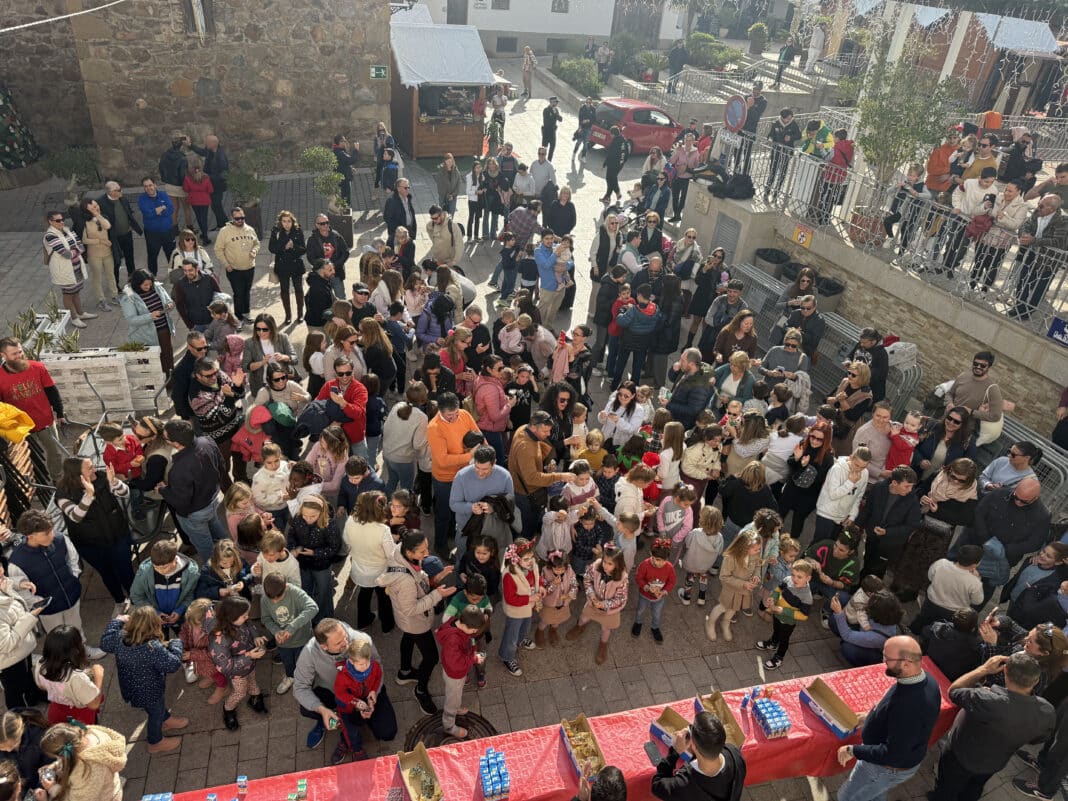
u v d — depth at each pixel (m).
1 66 18.11
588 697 6.84
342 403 8.01
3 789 4.41
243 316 12.54
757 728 5.70
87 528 6.63
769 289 12.94
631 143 22.52
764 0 39.75
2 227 15.88
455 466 7.46
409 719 6.52
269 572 6.36
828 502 7.73
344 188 17.16
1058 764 6.03
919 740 5.21
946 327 10.90
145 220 12.84
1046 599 6.77
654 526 8.02
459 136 21.39
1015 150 12.55
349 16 18.44
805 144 14.97
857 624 7.02
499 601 7.77
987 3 19.81
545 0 34.22
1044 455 8.77
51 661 5.17
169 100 17.62
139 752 6.08
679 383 9.22
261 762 6.07
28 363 8.02
